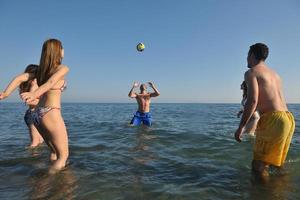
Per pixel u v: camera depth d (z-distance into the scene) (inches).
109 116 803.4
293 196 148.3
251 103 179.8
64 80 189.3
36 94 164.2
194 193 152.6
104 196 147.6
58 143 188.7
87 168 196.9
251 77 183.9
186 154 245.0
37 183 165.9
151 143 300.7
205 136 344.2
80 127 465.7
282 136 176.2
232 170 194.1
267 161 181.6
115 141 315.3
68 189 156.8
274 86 184.2
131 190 156.3
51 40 183.3
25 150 254.8
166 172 190.2
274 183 167.5
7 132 398.9
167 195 149.6
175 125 491.2
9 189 156.8
